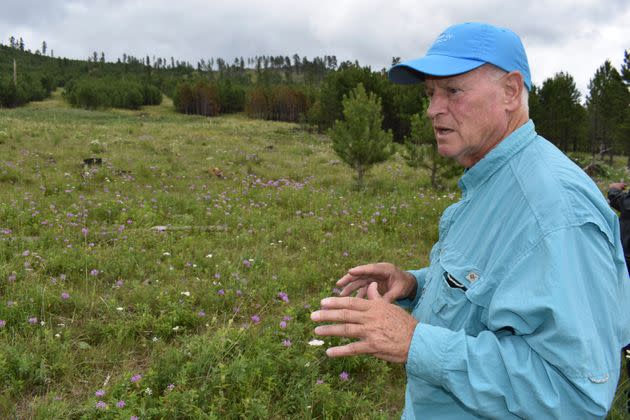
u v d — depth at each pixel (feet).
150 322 13.69
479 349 3.69
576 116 148.97
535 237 3.64
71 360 11.48
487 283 3.94
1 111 157.17
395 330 3.95
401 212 29.17
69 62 546.26
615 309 3.61
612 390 3.59
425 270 6.10
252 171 46.06
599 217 3.70
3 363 10.71
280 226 24.64
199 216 26.48
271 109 264.93
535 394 3.48
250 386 10.47
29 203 26.04
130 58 608.19
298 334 13.00
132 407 9.69
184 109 287.48
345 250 21.91
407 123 138.51
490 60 4.22
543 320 3.52
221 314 14.90
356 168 40.06
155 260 18.97
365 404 10.69
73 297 14.57
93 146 51.88
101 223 24.64
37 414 9.67
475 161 4.73
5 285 15.26
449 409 4.41
